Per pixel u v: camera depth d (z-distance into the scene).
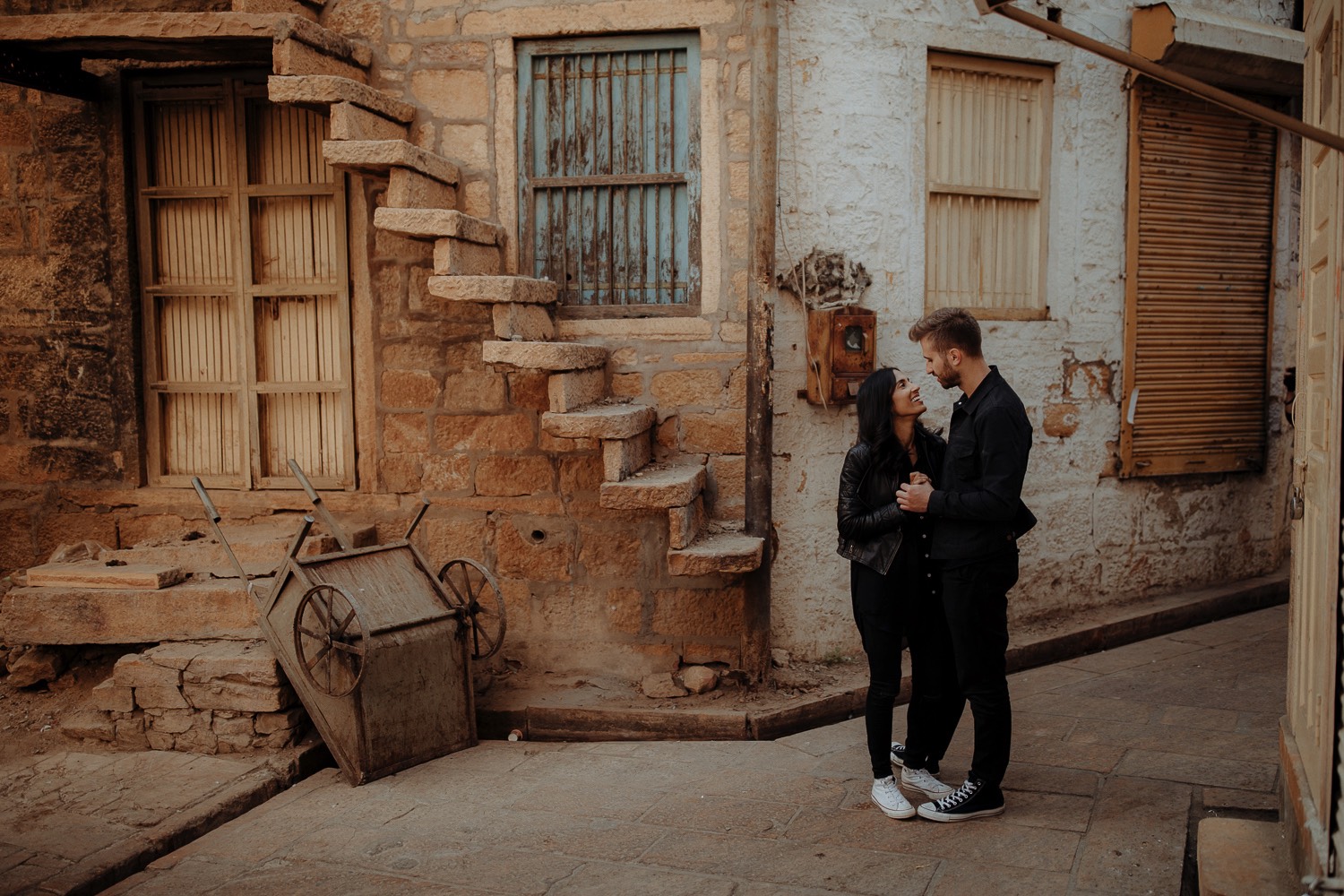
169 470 5.54
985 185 5.45
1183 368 6.05
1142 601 6.00
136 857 3.45
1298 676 3.08
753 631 4.81
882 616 3.53
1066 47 5.47
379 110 4.72
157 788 3.97
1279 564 6.71
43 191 5.41
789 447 4.98
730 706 4.59
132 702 4.38
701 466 4.92
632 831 3.61
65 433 5.49
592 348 4.72
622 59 5.00
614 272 5.10
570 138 5.07
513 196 5.07
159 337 5.49
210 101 5.34
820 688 4.77
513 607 5.12
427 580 4.49
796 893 3.14
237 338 5.39
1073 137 5.57
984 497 3.31
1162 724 4.39
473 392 5.10
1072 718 4.50
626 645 5.03
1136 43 5.63
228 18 4.46
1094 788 3.78
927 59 5.18
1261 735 4.24
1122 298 5.80
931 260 5.36
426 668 4.32
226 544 4.30
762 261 4.73
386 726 4.15
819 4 4.89
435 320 5.11
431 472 5.17
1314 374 2.87
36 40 4.56
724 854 3.41
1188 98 5.88
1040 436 5.60
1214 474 6.30
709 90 4.86
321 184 5.27
